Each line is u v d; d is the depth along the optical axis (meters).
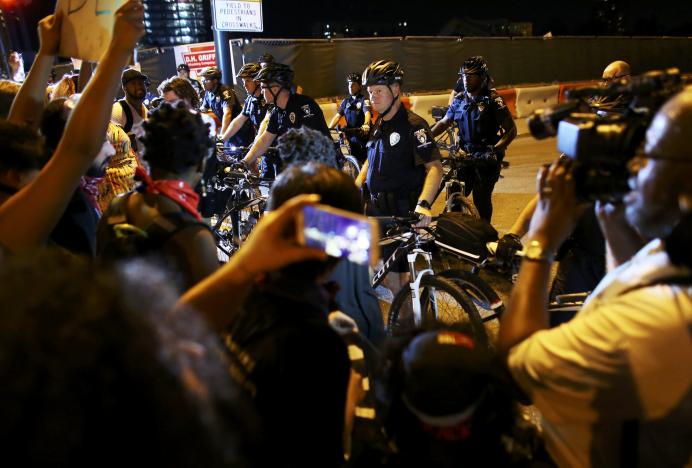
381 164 3.34
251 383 1.10
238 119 6.40
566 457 1.16
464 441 1.03
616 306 0.97
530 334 1.12
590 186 1.10
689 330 0.89
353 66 11.73
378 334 1.87
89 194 2.50
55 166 1.40
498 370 1.10
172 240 1.57
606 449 1.06
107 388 0.52
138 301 0.61
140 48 10.80
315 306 1.21
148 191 1.67
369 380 1.52
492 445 1.07
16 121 1.95
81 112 1.41
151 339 0.58
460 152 4.93
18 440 0.49
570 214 1.17
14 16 10.19
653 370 0.92
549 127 1.23
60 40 1.87
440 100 12.46
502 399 1.08
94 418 0.52
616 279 1.12
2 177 1.67
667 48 17.89
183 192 1.68
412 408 1.03
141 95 4.51
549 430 1.23
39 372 0.50
